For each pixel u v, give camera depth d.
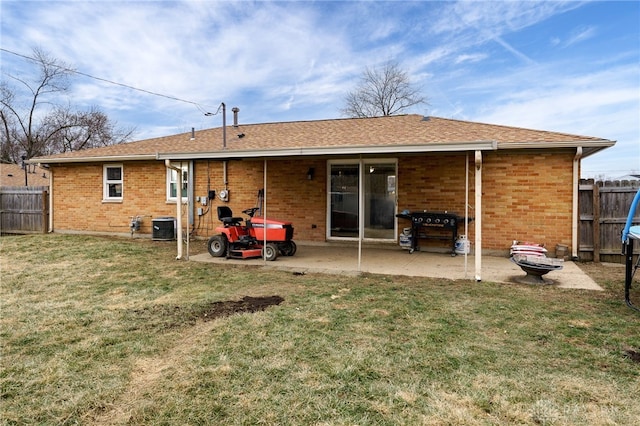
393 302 4.81
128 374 2.93
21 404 2.51
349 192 9.88
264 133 12.04
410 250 8.89
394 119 11.67
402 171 9.25
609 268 7.04
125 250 8.91
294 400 2.55
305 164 10.10
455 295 5.14
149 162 11.39
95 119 31.17
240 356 3.22
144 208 11.48
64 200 12.34
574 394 2.62
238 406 2.49
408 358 3.19
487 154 8.41
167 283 5.87
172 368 3.02
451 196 8.81
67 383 2.79
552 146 7.43
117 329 3.87
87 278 6.20
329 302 4.81
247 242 7.93
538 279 5.88
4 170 21.38
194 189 11.05
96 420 2.35
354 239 9.83
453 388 2.71
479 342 3.53
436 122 10.37
